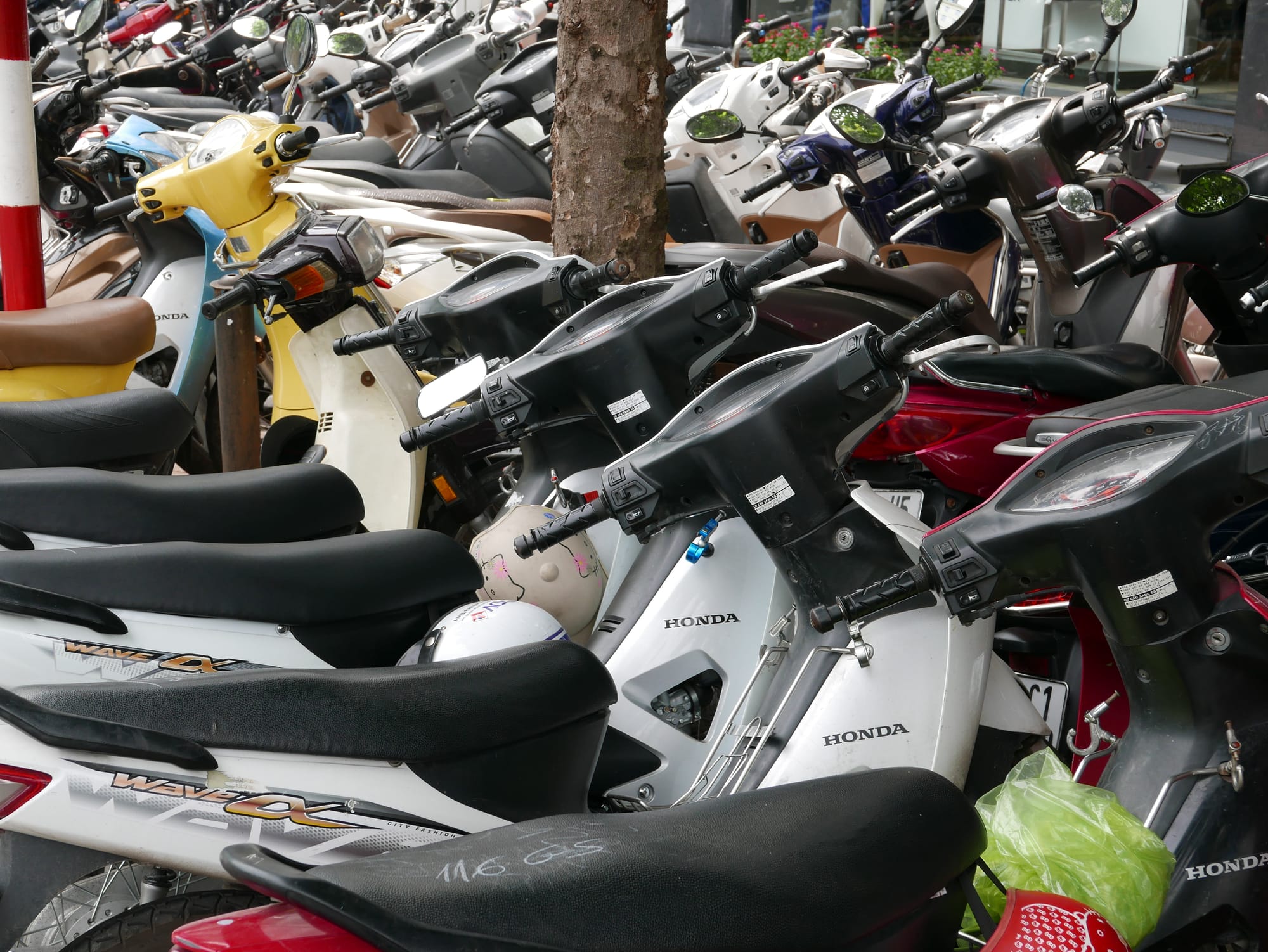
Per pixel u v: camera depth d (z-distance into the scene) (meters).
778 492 1.78
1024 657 2.52
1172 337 3.34
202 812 1.55
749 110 5.23
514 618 2.02
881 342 1.71
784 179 4.04
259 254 3.03
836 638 1.89
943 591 1.65
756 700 2.11
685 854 1.18
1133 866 1.62
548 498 2.56
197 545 2.04
